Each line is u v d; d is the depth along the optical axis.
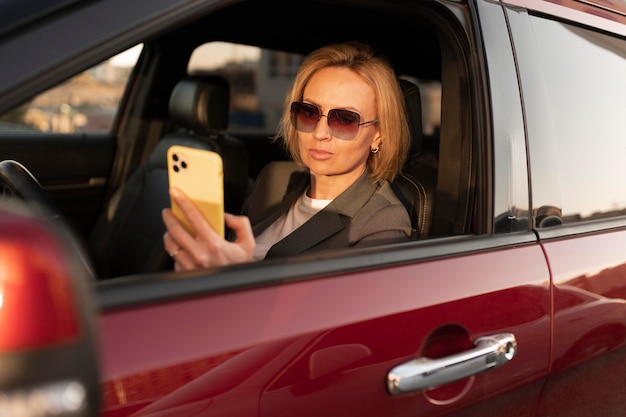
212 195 1.34
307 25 2.71
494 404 1.50
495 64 1.65
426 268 1.42
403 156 1.91
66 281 0.59
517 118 1.67
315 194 1.99
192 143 2.89
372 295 1.30
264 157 3.54
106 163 3.41
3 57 1.00
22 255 0.58
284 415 1.16
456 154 1.68
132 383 1.01
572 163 1.83
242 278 1.17
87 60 1.05
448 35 1.64
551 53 1.83
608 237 1.84
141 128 3.44
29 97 1.00
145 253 2.56
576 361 1.70
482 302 1.46
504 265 1.55
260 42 3.17
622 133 2.05
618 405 1.87
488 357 1.44
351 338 1.24
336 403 1.22
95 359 0.60
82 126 3.51
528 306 1.55
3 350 0.57
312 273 1.26
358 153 1.87
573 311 1.66
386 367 1.29
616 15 2.13
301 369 1.17
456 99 1.67
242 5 2.67
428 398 1.36
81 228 3.36
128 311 1.05
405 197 1.91
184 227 1.40
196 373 1.06
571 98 1.87
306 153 1.92
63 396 0.57
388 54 2.65
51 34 1.04
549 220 1.72
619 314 1.80
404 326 1.32
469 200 1.63
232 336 1.11
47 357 0.57
